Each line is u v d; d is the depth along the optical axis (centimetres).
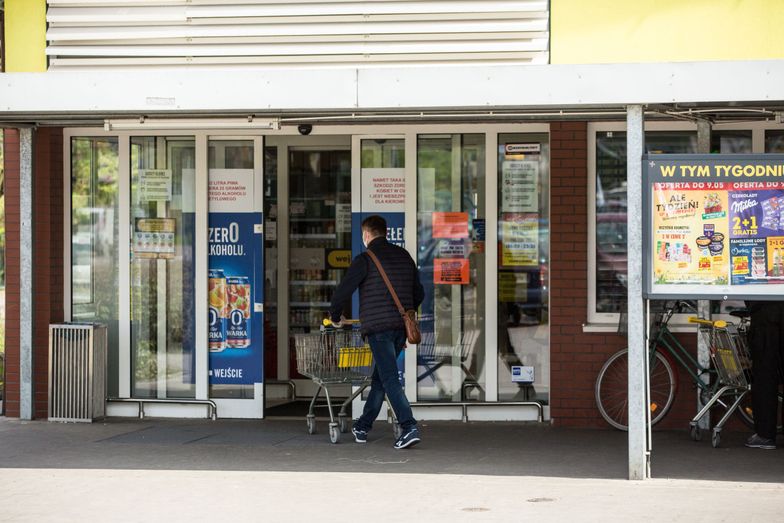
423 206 1108
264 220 1133
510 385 1105
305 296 1265
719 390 984
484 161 1099
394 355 962
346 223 1261
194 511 737
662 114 944
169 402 1133
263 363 1131
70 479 844
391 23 908
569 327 1073
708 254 796
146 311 1152
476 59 896
